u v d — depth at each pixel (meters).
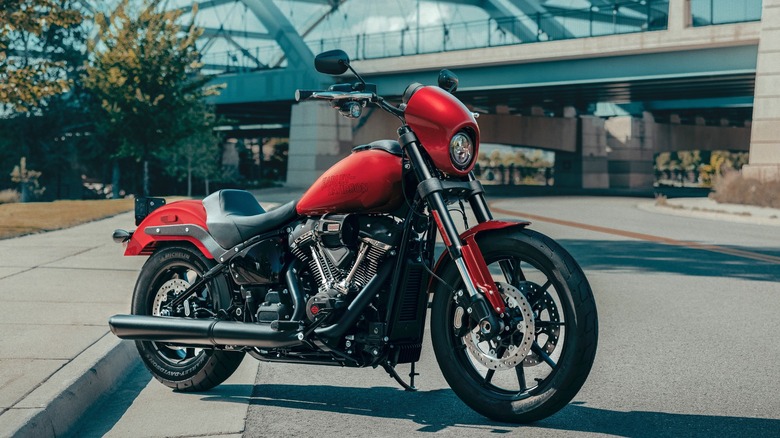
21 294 8.21
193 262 5.30
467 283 4.40
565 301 4.34
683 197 43.56
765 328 7.49
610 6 44.03
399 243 4.57
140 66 38.84
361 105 4.66
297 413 4.82
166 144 40.03
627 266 12.18
